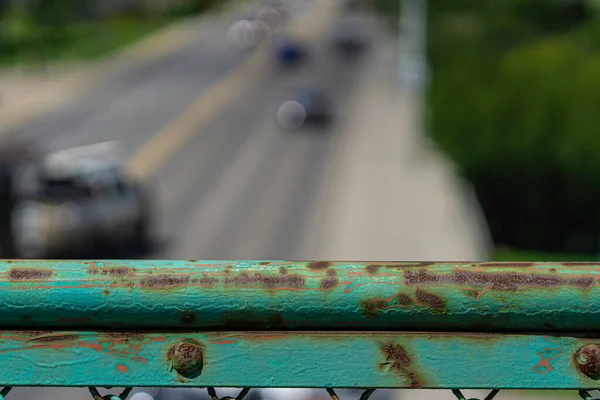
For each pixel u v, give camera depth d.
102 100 155.50
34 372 4.21
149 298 4.14
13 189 57.06
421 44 153.38
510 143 122.62
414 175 108.06
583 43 179.00
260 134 130.75
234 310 4.15
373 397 31.92
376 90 163.00
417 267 4.16
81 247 60.59
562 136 122.38
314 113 133.38
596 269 4.13
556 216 125.31
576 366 4.16
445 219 88.88
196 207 93.50
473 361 4.17
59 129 134.75
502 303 4.11
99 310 4.16
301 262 4.20
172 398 23.02
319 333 4.20
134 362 4.20
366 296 4.12
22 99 157.50
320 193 100.12
